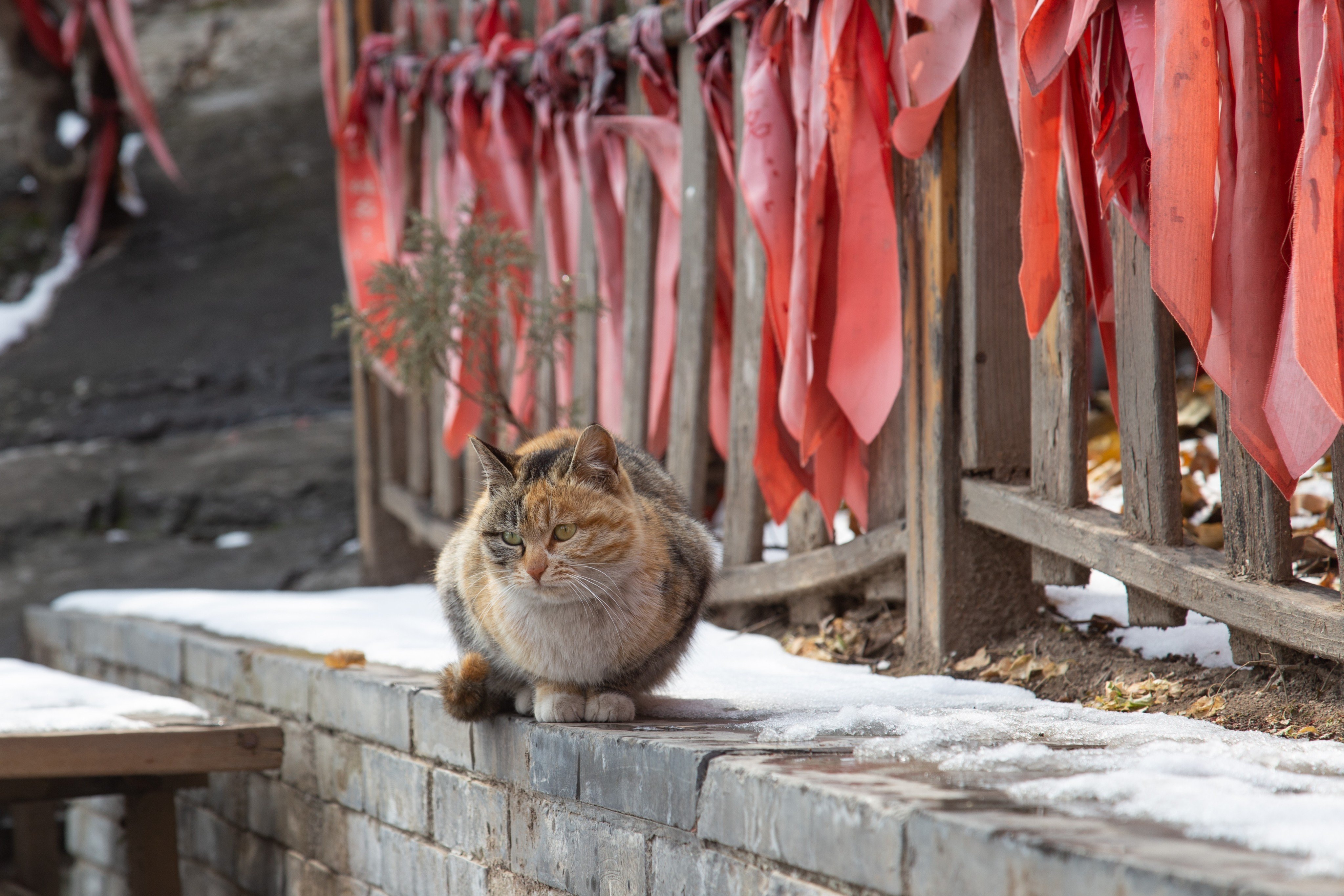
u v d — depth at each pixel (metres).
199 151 15.67
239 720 4.58
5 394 10.53
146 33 19.33
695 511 4.78
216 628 5.39
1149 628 3.40
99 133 13.32
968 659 3.61
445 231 6.19
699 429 4.76
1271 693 2.89
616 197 5.25
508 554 2.70
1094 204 3.28
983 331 3.59
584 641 2.72
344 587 7.29
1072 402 3.37
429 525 6.50
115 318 11.91
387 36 6.84
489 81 5.84
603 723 2.74
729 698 3.08
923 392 3.71
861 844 1.91
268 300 12.00
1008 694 3.17
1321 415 2.44
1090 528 3.24
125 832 5.39
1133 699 3.10
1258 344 2.56
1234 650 2.97
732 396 4.63
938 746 2.39
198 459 9.31
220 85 17.67
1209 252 2.58
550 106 5.55
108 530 8.62
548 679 2.84
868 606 4.19
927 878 1.79
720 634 4.51
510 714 3.00
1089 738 2.47
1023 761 2.20
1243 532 2.87
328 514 8.37
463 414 5.72
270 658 4.48
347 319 5.53
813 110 3.68
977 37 3.52
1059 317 3.37
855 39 3.63
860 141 3.67
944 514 3.62
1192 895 1.44
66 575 7.92
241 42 18.91
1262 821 1.68
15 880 5.85
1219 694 2.99
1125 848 1.59
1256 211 2.55
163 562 7.98
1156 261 2.58
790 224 3.94
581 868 2.69
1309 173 2.32
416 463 6.84
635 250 5.11
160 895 4.34
